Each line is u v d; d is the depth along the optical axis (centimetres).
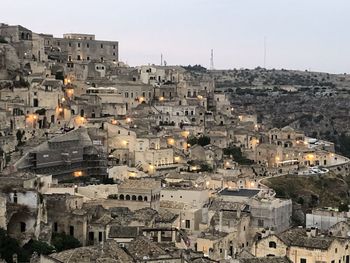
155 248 14125
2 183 17050
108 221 17725
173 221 19288
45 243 16100
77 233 17688
